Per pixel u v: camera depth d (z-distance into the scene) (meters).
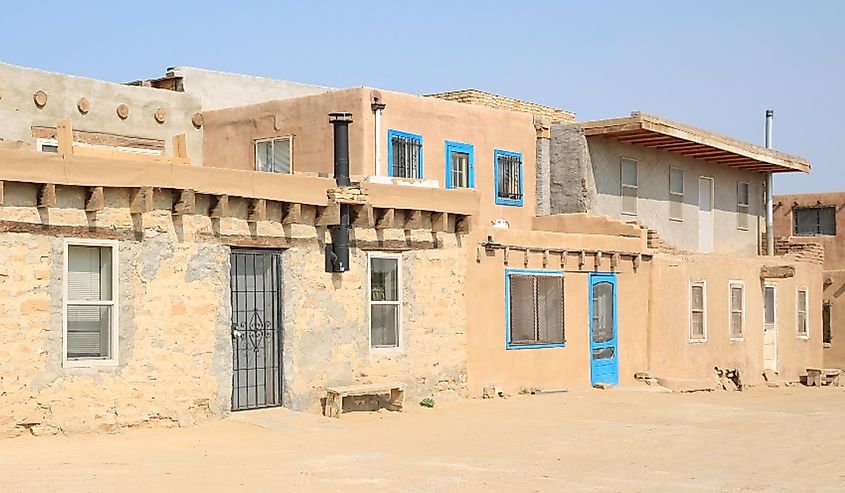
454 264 21.00
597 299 24.94
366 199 18.84
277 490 12.00
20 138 21.84
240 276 17.45
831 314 38.62
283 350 17.94
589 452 15.58
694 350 28.05
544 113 30.70
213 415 16.77
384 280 19.72
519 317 22.64
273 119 24.42
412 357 20.03
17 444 14.36
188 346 16.45
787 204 44.38
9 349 14.66
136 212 15.82
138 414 15.86
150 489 11.72
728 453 15.73
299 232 18.19
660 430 18.02
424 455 14.91
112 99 23.69
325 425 17.12
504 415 19.28
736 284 30.00
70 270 15.37
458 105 25.64
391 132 23.69
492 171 26.61
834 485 13.30
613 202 29.23
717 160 33.50
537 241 23.09
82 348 15.45
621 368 25.64
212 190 16.58
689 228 32.59
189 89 26.47
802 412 22.45
